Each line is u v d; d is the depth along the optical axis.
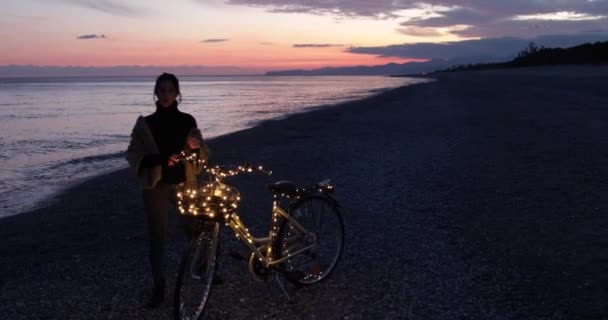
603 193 8.00
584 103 25.69
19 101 60.91
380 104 34.56
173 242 6.44
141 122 4.39
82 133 24.06
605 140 13.52
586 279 4.87
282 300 4.64
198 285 4.24
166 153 4.46
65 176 12.68
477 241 6.09
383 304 4.51
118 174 12.09
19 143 20.27
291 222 4.72
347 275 5.20
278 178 10.41
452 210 7.51
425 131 18.03
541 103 27.11
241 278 5.15
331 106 35.00
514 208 7.45
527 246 5.84
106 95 82.88
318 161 12.43
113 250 6.30
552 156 11.52
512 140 14.42
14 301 4.79
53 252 6.34
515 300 4.50
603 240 5.91
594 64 93.25
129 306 4.60
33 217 8.23
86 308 4.57
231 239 6.43
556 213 7.08
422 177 9.98
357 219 7.22
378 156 12.91
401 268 5.34
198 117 30.69
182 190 4.52
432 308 4.40
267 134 18.81
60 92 100.50
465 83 67.94
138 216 8.02
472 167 10.74
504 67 138.88
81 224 7.66
